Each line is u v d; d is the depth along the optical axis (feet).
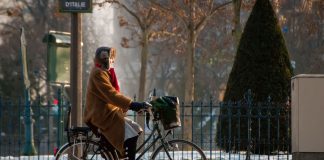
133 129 71.82
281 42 124.26
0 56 353.92
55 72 133.49
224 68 361.51
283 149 114.01
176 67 386.73
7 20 354.54
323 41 298.56
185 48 258.16
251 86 121.70
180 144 73.00
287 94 121.80
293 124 102.32
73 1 93.81
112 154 72.08
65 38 134.51
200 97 363.35
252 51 123.34
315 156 99.96
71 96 95.71
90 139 72.49
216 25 265.34
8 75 352.08
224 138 112.27
